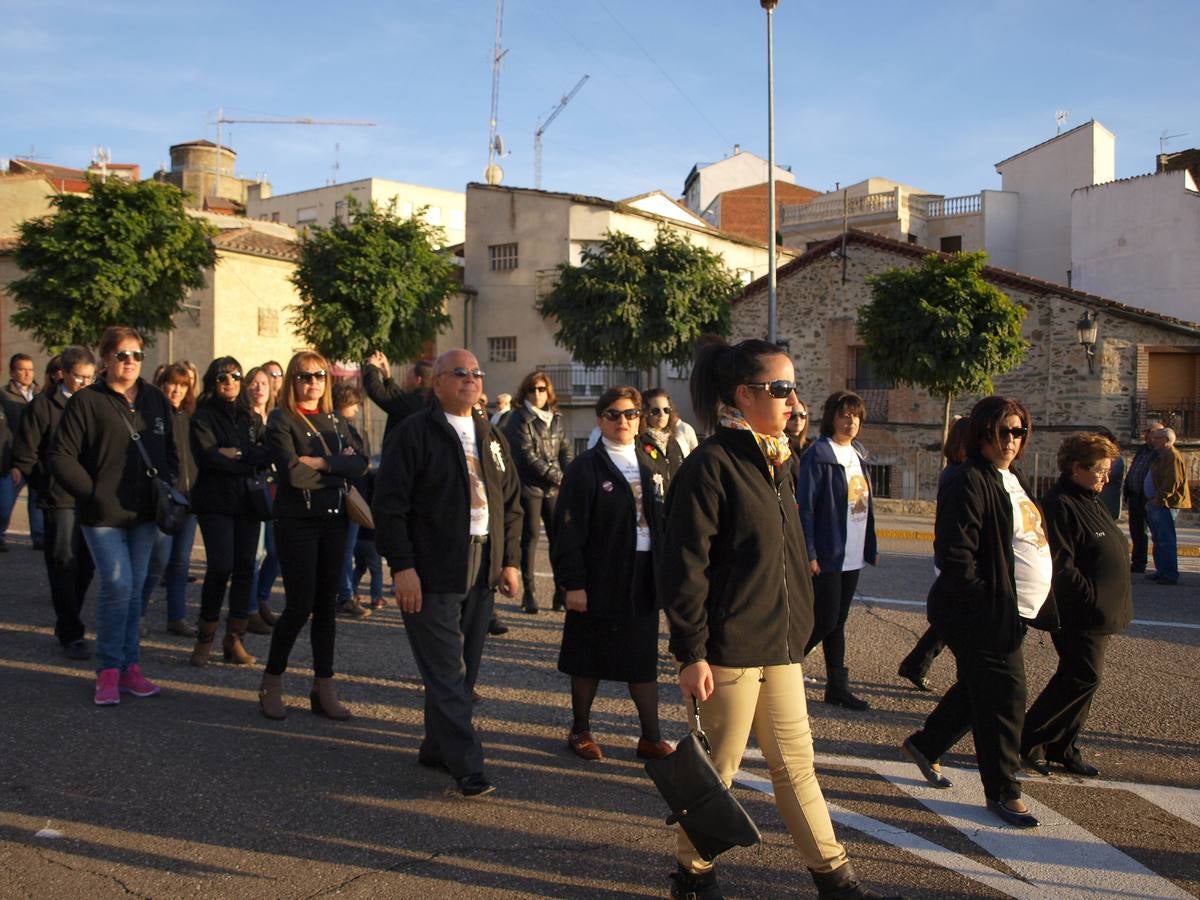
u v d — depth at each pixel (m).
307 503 5.37
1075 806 4.64
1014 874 3.91
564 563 5.05
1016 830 4.34
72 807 4.22
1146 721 5.95
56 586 6.57
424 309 26.22
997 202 39.59
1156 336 25.05
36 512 10.87
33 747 4.88
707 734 3.42
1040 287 25.91
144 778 4.57
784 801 3.44
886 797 4.70
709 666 3.33
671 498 3.45
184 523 7.39
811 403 29.05
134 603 5.79
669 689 6.49
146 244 21.41
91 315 21.00
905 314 21.47
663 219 34.84
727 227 46.88
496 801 4.49
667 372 33.59
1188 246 30.73
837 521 5.92
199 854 3.86
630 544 5.04
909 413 27.56
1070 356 25.73
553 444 8.67
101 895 3.52
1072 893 3.76
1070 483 4.91
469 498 4.63
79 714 5.42
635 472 5.15
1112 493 12.20
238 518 6.65
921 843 4.19
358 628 7.87
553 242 34.00
